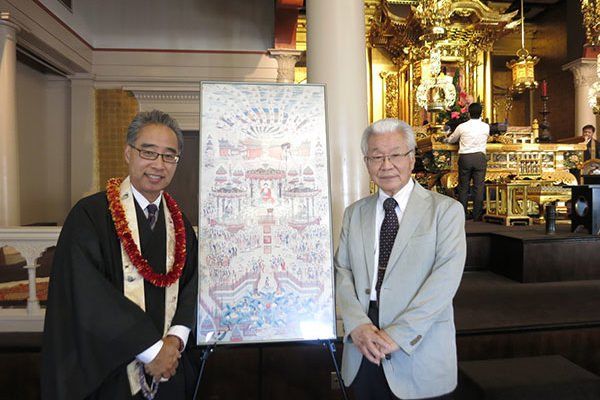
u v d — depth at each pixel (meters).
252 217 1.72
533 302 2.88
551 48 10.48
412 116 8.91
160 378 1.33
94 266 1.31
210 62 7.46
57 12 6.08
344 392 1.65
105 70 7.33
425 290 1.34
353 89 2.66
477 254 3.90
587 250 3.48
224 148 1.74
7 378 2.28
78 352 1.25
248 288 1.68
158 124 1.44
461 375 1.78
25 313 2.53
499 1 10.38
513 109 11.12
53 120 7.48
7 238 2.48
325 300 1.70
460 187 5.47
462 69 9.17
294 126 1.79
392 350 1.28
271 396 2.38
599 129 8.84
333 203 2.60
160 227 1.50
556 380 1.67
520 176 6.18
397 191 1.51
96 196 1.46
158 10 7.39
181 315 1.47
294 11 6.78
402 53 9.23
